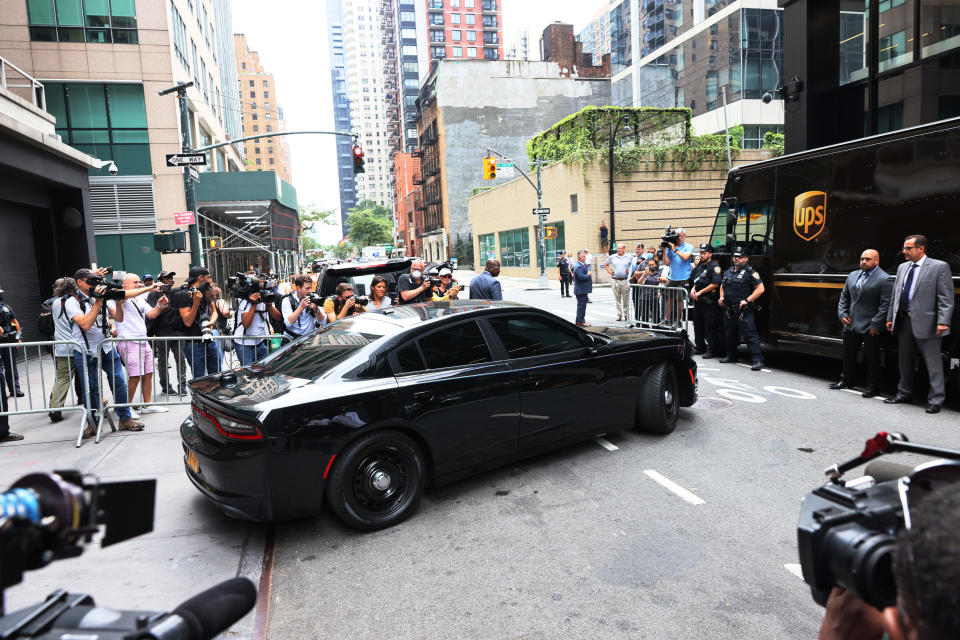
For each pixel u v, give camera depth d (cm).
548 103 6072
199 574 354
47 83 2123
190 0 2931
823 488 118
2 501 68
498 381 457
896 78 1296
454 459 441
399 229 10581
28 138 1175
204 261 2502
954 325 618
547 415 488
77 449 585
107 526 86
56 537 71
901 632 78
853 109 1409
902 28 1274
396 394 409
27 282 1374
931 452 119
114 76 2175
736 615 300
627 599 318
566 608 312
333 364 416
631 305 1216
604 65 6366
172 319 819
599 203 3031
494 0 10600
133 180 2220
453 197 6056
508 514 425
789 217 830
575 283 1323
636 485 466
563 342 511
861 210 717
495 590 332
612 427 540
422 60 12044
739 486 459
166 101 2225
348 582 346
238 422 372
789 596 315
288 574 357
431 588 337
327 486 392
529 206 3738
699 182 3144
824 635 101
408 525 415
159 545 391
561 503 439
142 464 539
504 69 6016
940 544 59
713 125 4378
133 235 2250
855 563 92
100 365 620
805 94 1452
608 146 3098
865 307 690
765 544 371
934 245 634
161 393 844
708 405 691
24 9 2088
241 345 740
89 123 2173
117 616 94
